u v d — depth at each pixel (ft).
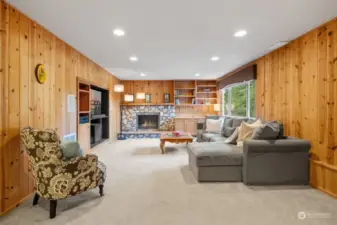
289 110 11.34
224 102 24.58
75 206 7.52
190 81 26.91
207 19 8.38
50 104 9.98
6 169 7.14
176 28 9.32
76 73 12.94
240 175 9.99
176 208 7.38
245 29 9.44
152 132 25.39
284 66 11.75
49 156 6.61
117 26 9.11
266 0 6.91
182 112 27.09
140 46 12.00
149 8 7.46
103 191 8.89
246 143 9.49
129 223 6.41
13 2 7.06
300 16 8.11
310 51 9.72
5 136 7.11
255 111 15.40
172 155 15.62
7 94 7.20
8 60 7.23
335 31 8.40
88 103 15.08
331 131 8.64
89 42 11.30
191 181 10.09
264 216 6.82
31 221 6.55
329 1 6.96
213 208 7.38
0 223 6.44
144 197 8.29
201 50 12.86
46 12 7.79
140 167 12.49
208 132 18.88
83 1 6.97
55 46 10.39
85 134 14.46
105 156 15.35
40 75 8.98
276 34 10.07
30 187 8.39
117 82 24.72
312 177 9.50
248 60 15.52
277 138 10.19
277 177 9.55
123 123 26.22
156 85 26.81
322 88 9.08
